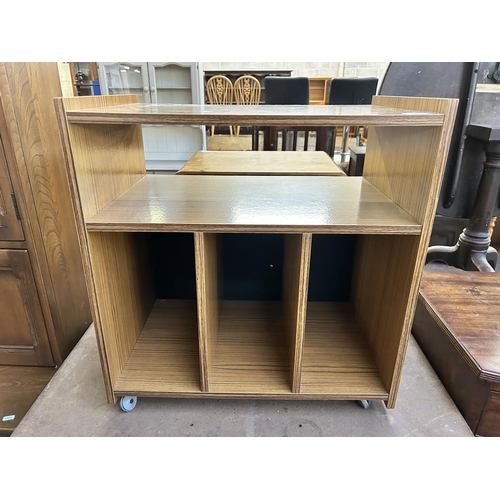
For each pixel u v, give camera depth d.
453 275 1.48
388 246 1.04
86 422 1.02
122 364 1.09
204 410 1.06
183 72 3.87
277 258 1.44
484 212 1.85
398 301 0.95
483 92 1.76
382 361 1.07
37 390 1.26
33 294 1.25
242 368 1.10
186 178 1.33
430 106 0.81
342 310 1.43
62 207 1.32
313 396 1.01
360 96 2.95
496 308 1.25
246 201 1.03
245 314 1.39
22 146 1.10
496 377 0.95
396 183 1.00
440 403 1.09
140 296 1.27
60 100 0.74
